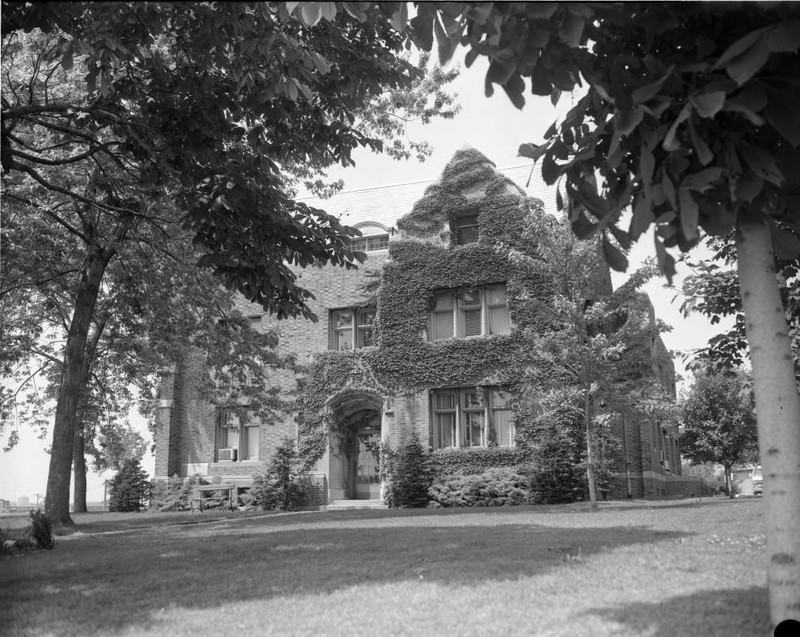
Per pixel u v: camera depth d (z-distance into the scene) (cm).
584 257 1703
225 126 1135
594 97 469
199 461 2878
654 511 1468
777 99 401
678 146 371
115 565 931
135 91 1116
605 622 503
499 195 2614
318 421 2702
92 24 905
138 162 1291
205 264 1145
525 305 1809
